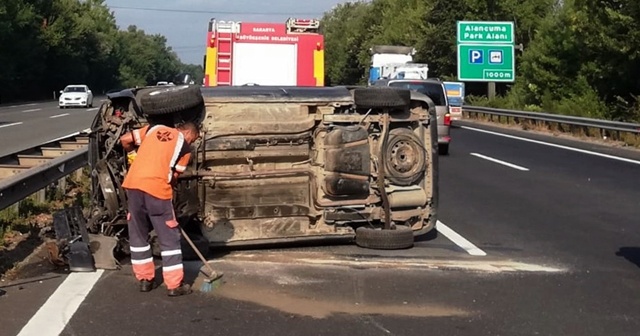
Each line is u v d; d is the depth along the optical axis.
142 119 8.15
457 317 6.47
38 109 49.91
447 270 8.03
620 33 32.56
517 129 31.69
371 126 8.79
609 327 6.26
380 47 46.84
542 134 28.61
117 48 125.44
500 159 19.38
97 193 8.51
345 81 112.62
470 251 8.98
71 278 7.53
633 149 21.98
